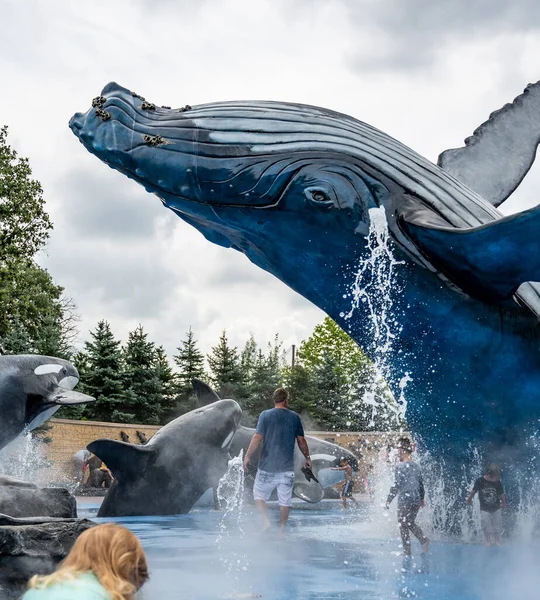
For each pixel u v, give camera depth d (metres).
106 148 7.62
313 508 13.91
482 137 9.34
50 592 2.29
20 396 10.66
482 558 6.22
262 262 8.14
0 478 6.01
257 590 4.68
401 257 7.29
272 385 49.78
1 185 38.53
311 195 7.32
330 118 7.60
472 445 7.63
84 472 26.80
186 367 53.06
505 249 6.27
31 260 40.62
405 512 6.55
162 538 7.66
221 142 7.44
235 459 11.56
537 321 7.31
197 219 7.92
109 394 46.72
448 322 7.38
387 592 4.66
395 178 7.38
